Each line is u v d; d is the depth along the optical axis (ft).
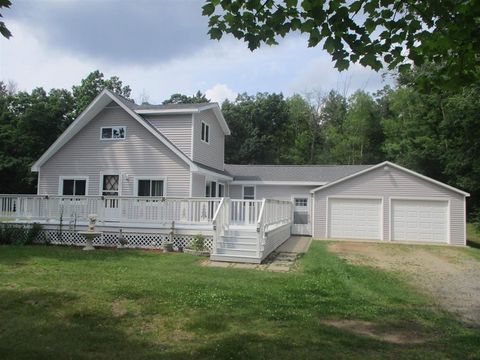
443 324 23.27
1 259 40.65
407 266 45.96
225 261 43.88
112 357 16.76
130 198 54.08
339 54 17.16
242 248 46.03
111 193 64.80
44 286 28.55
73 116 131.03
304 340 19.20
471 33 15.49
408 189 72.43
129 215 54.13
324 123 194.59
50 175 67.41
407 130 127.03
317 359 16.93
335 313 24.36
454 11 15.75
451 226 70.28
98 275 33.12
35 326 20.42
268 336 19.63
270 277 34.91
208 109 72.28
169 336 19.52
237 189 85.40
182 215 52.31
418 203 72.13
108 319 21.83
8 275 32.50
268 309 24.35
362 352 18.01
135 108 66.80
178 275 34.17
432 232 71.20
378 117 174.91
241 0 16.72
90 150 66.03
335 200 75.00
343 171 87.92
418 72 94.84
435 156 115.24
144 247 52.49
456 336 21.07
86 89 142.92
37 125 123.24
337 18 16.08
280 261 45.44
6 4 14.92
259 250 44.01
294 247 58.85
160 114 66.18
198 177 65.67
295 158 180.55
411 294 31.04
